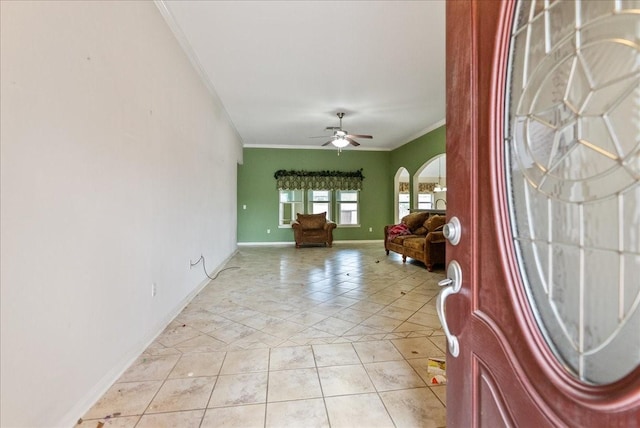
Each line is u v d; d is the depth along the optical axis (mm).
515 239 651
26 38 1268
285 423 1519
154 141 2541
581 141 541
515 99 651
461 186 789
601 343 509
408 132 7176
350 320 2900
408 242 5730
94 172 1732
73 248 1554
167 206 2836
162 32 2711
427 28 3018
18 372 1225
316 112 5633
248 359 2146
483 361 722
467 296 777
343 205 9070
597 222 520
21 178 1245
